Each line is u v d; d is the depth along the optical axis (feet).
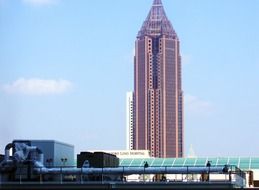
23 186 214.48
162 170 259.80
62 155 317.63
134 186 212.43
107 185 211.82
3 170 260.83
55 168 264.11
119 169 260.62
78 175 262.47
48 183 214.48
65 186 213.05
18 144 271.28
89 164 289.33
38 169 260.01
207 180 259.19
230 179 245.86
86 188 212.23
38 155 271.28
